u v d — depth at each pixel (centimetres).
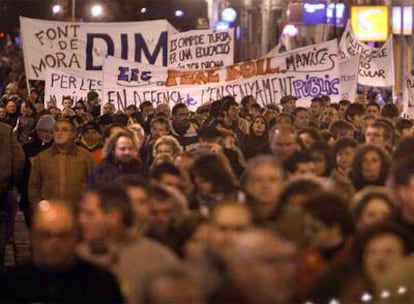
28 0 7512
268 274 759
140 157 1786
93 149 2023
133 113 2592
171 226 1063
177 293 743
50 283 919
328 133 1919
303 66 2828
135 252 977
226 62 2972
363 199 1066
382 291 908
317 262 970
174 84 2806
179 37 2988
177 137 2275
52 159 1780
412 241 929
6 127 1808
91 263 927
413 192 1048
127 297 957
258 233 779
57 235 913
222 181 1252
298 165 1335
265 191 1099
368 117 2122
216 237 936
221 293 789
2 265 1772
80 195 1773
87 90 2947
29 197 1784
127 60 2844
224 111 2448
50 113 2698
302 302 920
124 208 980
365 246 927
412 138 1512
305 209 998
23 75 4503
